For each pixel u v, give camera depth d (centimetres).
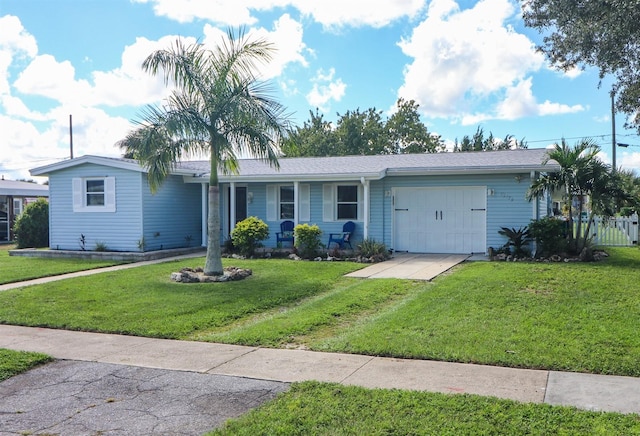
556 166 1424
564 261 1309
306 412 422
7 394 495
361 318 795
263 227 1562
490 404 429
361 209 1712
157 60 1105
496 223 1545
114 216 1681
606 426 386
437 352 585
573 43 1316
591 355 561
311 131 4150
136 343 675
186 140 1148
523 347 593
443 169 1527
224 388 496
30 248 2023
